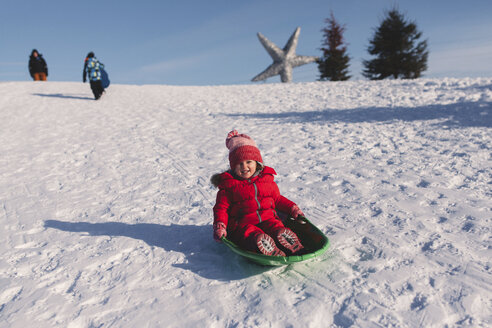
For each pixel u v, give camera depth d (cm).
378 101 1137
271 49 3262
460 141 594
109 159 602
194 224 336
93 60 1241
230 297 215
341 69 4206
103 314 205
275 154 599
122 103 1210
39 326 196
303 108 1089
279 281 229
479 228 288
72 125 883
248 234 248
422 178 425
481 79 1408
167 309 207
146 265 261
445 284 214
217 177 272
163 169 537
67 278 249
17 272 261
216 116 991
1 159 626
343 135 704
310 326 185
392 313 191
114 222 352
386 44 3650
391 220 315
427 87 1330
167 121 923
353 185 418
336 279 227
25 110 1082
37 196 441
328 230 303
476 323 180
